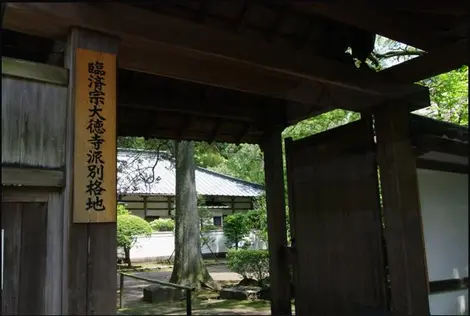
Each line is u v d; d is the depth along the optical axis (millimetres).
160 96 4734
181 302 7512
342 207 4637
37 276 2352
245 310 6559
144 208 17047
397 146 3947
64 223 2416
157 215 17266
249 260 8727
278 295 5312
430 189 4066
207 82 3584
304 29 4145
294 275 5242
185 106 4902
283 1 3250
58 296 2359
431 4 3195
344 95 3914
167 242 16484
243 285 8594
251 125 5855
